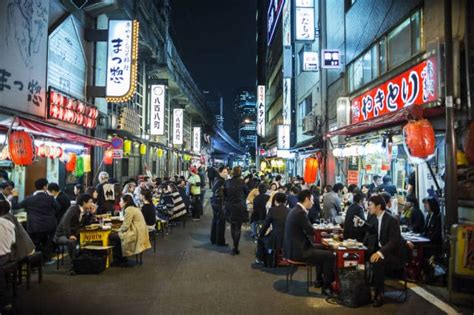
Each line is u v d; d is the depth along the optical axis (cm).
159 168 2872
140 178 1638
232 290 680
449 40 727
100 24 1527
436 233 752
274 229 838
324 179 1744
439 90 746
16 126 773
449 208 689
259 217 1077
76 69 1334
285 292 671
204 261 901
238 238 983
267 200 1079
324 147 1769
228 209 995
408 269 744
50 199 850
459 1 774
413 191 967
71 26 1289
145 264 867
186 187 1716
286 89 2916
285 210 845
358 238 738
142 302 612
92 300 620
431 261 731
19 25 947
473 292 621
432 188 877
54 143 1007
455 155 692
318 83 1958
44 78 1075
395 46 1095
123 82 1383
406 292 638
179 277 761
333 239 743
